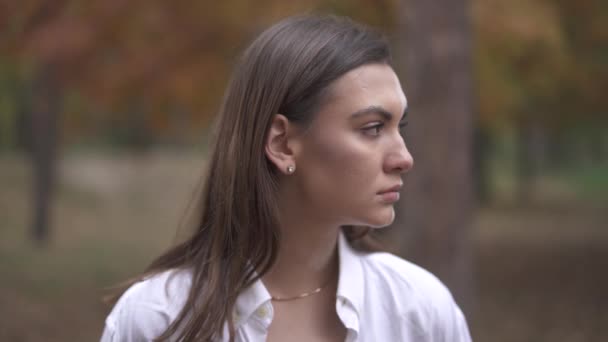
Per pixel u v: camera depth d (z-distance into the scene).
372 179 1.13
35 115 9.70
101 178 18.28
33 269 7.62
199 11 5.33
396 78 1.18
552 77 7.11
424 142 3.68
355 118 1.12
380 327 1.25
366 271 1.28
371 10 5.19
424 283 1.30
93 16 5.24
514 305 6.88
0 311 5.73
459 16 3.64
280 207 1.20
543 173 33.34
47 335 5.28
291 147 1.16
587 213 16.89
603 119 11.41
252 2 5.15
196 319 1.16
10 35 5.23
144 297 1.22
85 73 5.67
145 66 5.62
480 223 14.87
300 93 1.13
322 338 1.22
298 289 1.23
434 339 1.28
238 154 1.19
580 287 7.77
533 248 11.12
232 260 1.19
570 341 5.57
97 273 7.72
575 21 7.27
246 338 1.18
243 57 1.24
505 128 9.96
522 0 5.41
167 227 12.90
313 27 1.17
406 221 3.81
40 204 9.68
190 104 6.04
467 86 3.69
